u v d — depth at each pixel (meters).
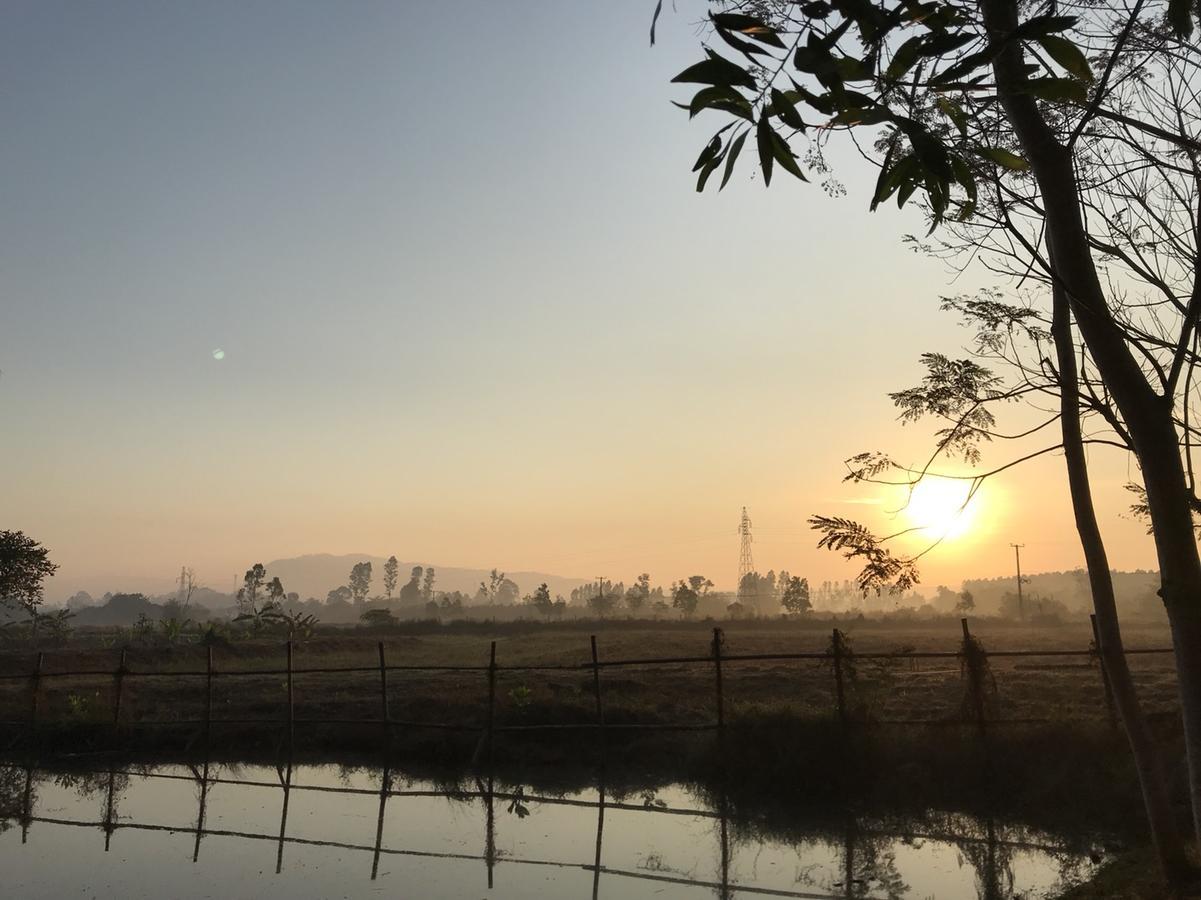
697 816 13.39
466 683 25.17
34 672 20.25
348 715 20.33
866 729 14.55
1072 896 8.77
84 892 10.29
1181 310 5.54
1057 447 8.70
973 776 13.30
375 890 10.30
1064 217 5.72
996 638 49.97
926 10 3.11
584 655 36.94
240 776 16.94
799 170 3.28
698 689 22.45
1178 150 5.77
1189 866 7.79
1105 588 8.41
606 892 10.17
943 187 3.17
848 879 10.39
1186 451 5.81
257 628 55.19
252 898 10.08
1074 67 3.23
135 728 19.69
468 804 14.53
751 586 141.50
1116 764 12.59
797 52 3.03
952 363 7.60
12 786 16.22
